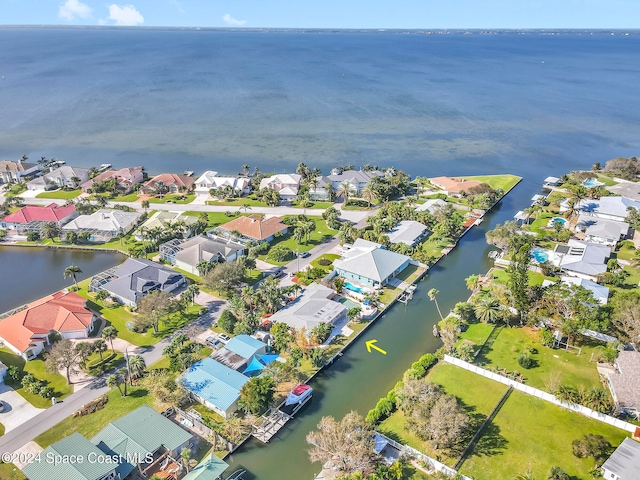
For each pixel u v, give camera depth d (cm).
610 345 9550
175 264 13575
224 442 7619
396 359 9912
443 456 7394
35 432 7800
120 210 16775
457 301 11981
